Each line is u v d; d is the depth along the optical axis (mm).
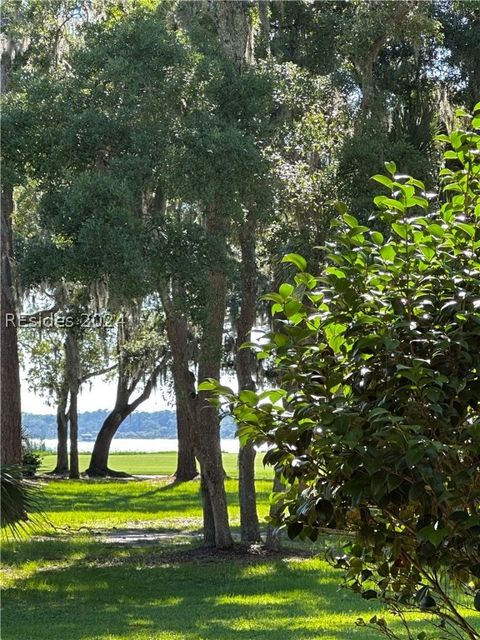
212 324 17109
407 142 18328
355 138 17656
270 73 17547
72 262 14539
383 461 3475
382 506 3719
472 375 3693
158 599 13250
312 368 3924
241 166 15695
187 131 15594
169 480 40469
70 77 16422
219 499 18078
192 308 15594
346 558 4523
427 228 3908
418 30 19891
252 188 16266
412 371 3555
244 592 13734
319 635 10195
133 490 35125
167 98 15859
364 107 19609
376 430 3562
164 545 19312
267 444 3996
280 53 22094
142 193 15844
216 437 18141
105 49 15945
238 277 16703
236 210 16141
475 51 23328
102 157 16109
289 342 3922
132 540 20328
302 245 17375
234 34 18031
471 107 22906
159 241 15320
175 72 15953
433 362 3713
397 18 19641
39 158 15805
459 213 4176
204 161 15453
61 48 21188
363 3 20141
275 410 3947
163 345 38750
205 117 16016
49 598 13391
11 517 12414
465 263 3936
